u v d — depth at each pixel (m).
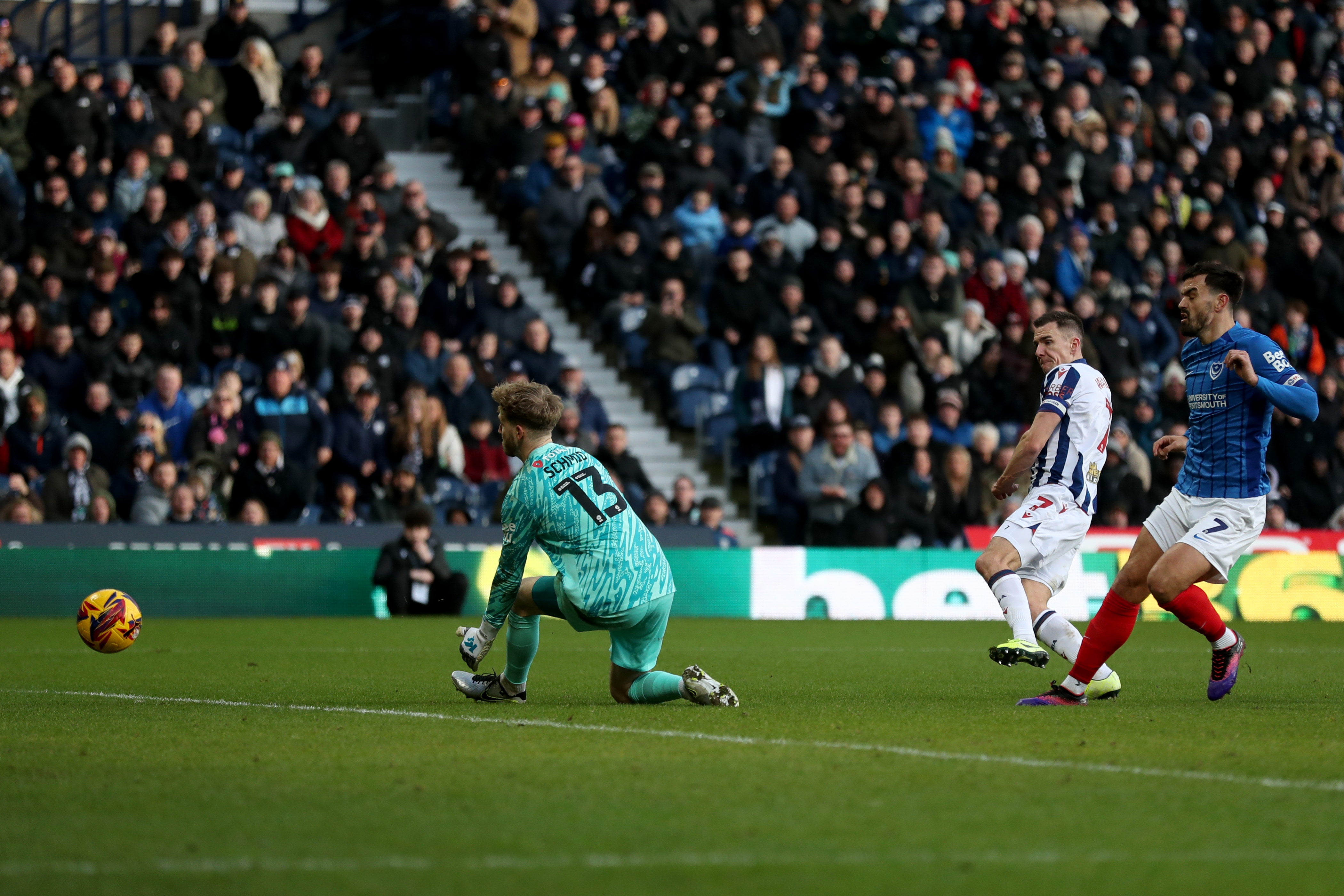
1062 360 28.38
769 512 64.06
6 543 52.69
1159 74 85.31
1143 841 15.29
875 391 64.50
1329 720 25.02
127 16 76.31
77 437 54.94
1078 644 27.70
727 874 13.89
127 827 15.91
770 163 74.94
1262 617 59.47
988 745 21.73
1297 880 13.75
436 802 17.23
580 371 62.81
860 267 69.94
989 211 72.94
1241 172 82.88
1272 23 89.56
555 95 74.31
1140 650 43.12
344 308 61.34
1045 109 79.56
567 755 20.66
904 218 72.62
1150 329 72.06
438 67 79.50
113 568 53.62
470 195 76.56
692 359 67.00
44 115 63.78
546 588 26.58
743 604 57.84
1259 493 27.14
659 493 59.06
